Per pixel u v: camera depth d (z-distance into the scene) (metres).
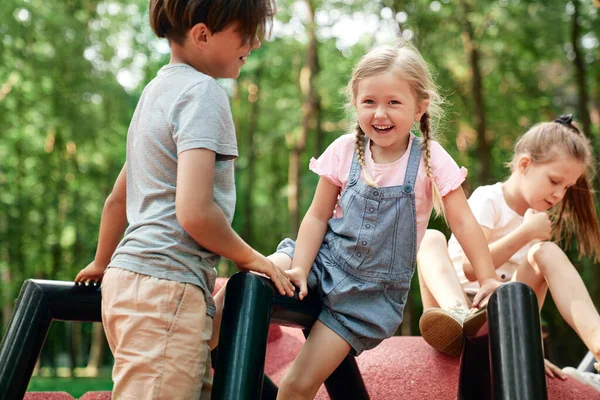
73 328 17.48
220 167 1.95
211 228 1.81
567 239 3.20
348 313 2.09
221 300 2.15
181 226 1.84
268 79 19.03
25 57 13.85
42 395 2.69
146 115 1.98
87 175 15.98
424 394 2.55
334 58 15.66
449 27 13.05
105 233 2.21
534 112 14.30
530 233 2.59
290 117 17.22
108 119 14.81
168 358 1.77
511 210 2.94
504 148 14.21
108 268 1.91
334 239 2.17
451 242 3.04
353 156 2.21
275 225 20.47
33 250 15.98
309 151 18.08
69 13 14.89
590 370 3.31
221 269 16.98
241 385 1.72
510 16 12.86
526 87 14.09
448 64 13.12
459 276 2.95
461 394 2.17
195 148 1.83
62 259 16.23
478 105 12.65
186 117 1.87
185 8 1.99
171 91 1.96
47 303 2.08
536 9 12.70
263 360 1.79
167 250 1.84
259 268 1.93
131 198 2.01
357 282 2.11
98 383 6.67
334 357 2.06
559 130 2.89
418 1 13.05
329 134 17.42
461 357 2.18
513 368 1.68
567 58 13.05
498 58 13.59
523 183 2.91
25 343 2.04
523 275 2.54
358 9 13.68
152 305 1.79
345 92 2.34
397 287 2.15
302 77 15.98
